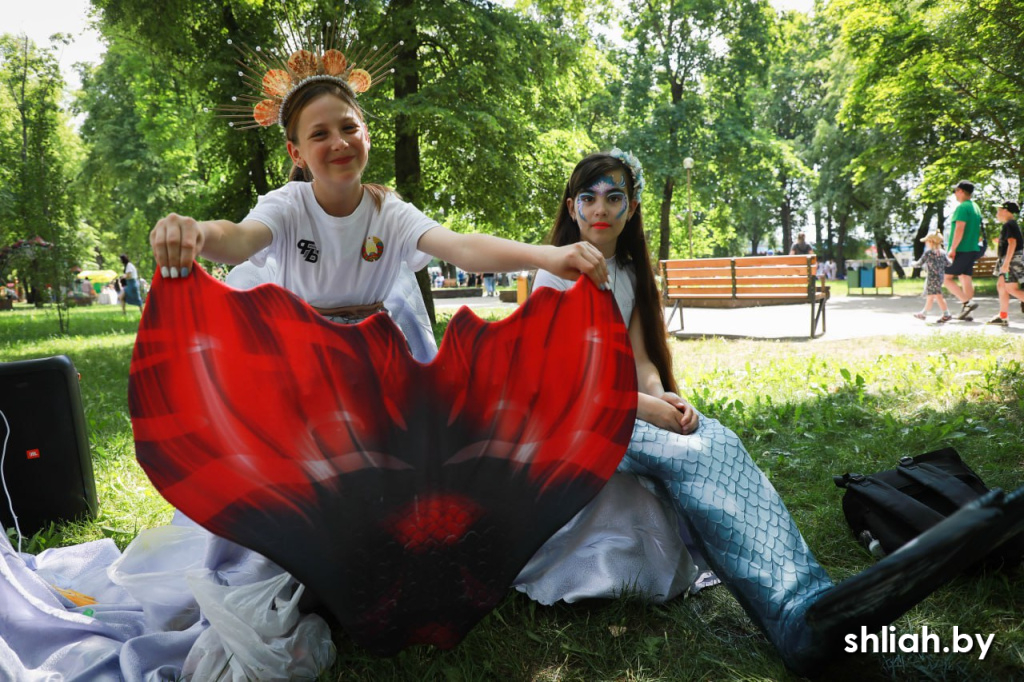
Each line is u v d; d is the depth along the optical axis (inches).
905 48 751.7
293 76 86.7
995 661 85.4
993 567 102.0
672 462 94.7
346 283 94.4
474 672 86.1
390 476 77.5
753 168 1059.3
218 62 510.0
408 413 77.5
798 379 243.0
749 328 425.4
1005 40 704.4
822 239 1823.3
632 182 114.0
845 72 1117.7
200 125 565.3
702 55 1044.5
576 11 587.2
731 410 205.0
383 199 93.0
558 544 103.9
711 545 90.7
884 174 1159.6
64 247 631.8
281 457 74.5
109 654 86.9
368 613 78.0
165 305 70.7
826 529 121.9
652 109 1061.1
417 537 78.6
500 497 80.0
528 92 548.1
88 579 112.9
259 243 83.6
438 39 506.6
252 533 74.5
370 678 86.3
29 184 609.0
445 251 88.7
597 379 80.1
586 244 79.7
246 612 85.2
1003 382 213.0
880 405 202.2
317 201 89.7
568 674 86.7
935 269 428.5
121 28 554.9
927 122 809.5
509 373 79.0
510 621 98.3
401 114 492.1
